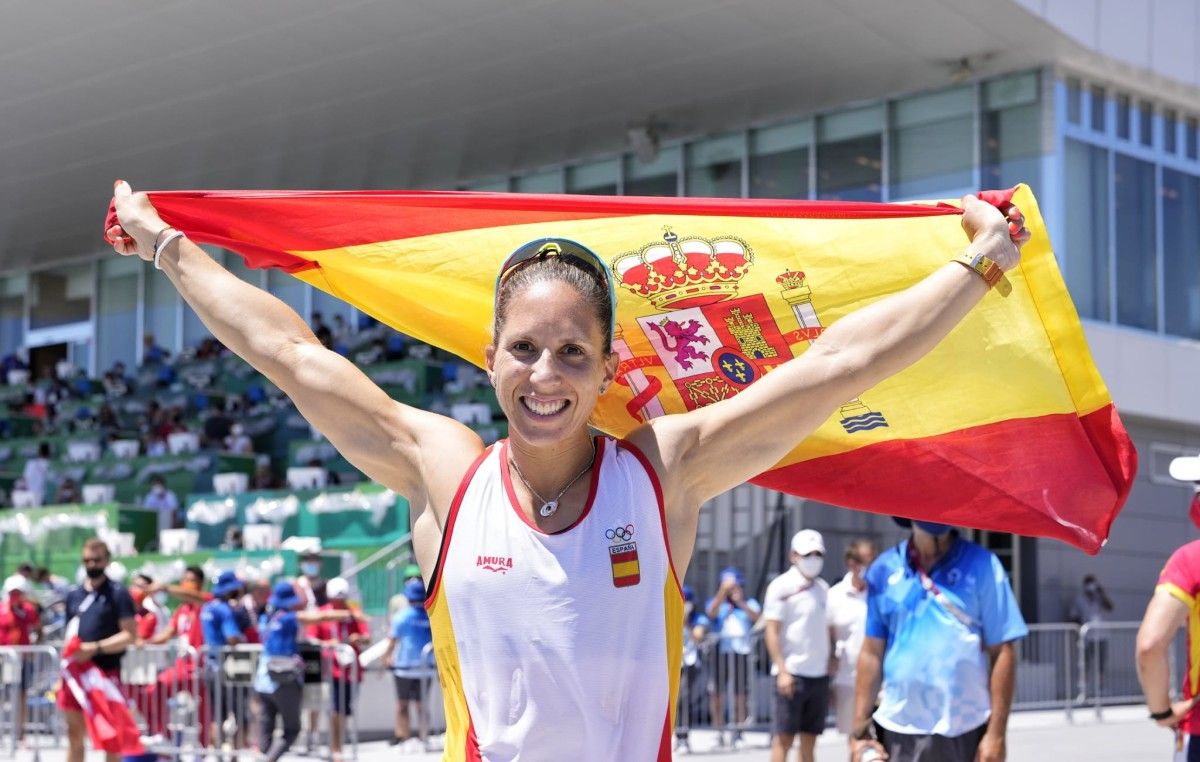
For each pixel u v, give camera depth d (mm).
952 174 20609
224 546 20297
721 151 23000
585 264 2402
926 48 19344
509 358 2350
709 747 14508
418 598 14648
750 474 2525
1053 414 3361
